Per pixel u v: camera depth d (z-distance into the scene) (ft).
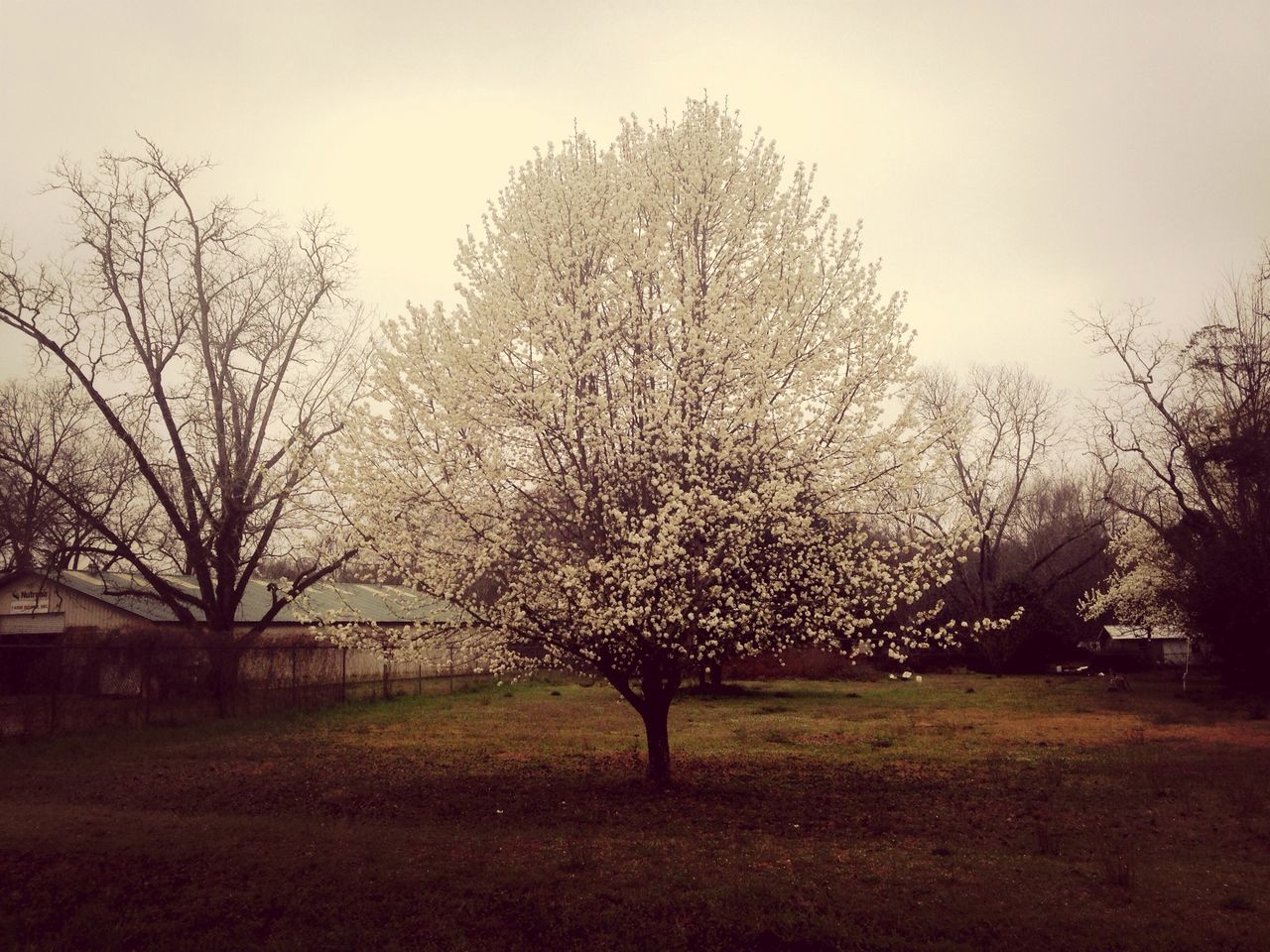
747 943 23.34
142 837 33.09
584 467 39.55
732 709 87.86
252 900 26.53
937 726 71.97
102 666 69.00
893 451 39.58
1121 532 155.63
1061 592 175.32
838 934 23.31
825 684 121.29
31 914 25.93
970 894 25.99
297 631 126.11
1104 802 39.32
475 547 39.11
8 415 112.06
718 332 39.17
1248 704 86.12
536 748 58.95
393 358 39.73
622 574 36.58
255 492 87.45
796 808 38.17
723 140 43.01
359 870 28.78
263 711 80.12
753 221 42.27
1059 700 95.55
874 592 40.47
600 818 36.17
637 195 40.55
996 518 161.68
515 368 39.73
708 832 33.68
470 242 42.50
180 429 90.63
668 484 37.76
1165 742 60.95
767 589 38.09
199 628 94.22
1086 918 24.16
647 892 26.37
